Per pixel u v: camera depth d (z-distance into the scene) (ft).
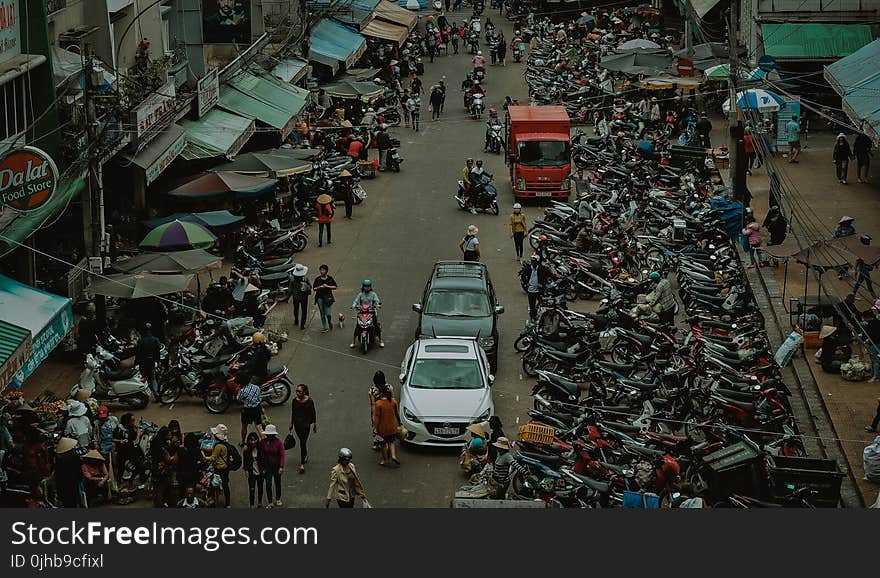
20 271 103.55
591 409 84.74
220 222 122.21
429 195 167.12
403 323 114.93
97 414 80.74
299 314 117.50
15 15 99.96
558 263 122.42
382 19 259.80
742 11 201.16
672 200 144.25
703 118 178.40
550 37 289.53
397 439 89.92
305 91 177.88
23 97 101.04
